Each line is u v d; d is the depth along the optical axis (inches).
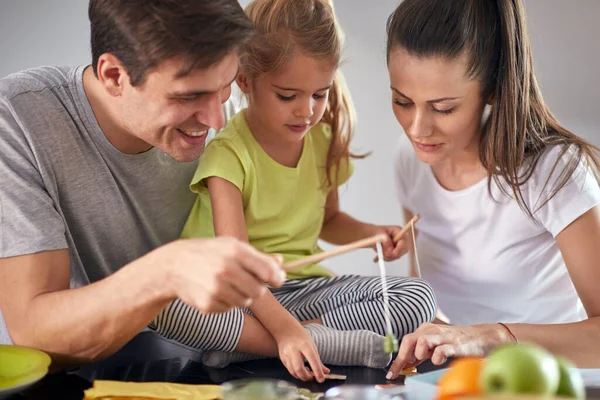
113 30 56.4
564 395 41.6
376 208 129.0
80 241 68.8
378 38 126.6
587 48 127.3
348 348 65.6
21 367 55.2
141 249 74.2
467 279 82.4
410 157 85.0
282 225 79.4
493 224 78.7
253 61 72.3
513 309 80.6
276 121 74.5
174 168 73.5
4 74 113.7
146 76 56.3
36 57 114.3
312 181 82.1
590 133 127.2
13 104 63.1
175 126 59.2
